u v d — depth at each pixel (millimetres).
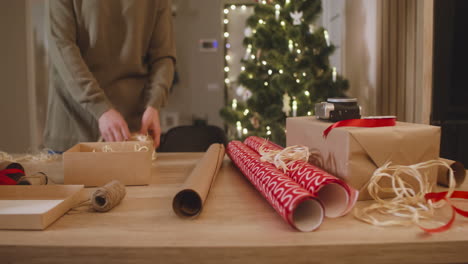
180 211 616
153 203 700
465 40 1939
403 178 686
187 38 5078
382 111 2836
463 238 512
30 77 3727
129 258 508
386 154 665
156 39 1479
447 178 760
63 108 1447
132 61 1387
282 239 519
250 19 3418
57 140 1476
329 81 3016
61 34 1274
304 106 2949
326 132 719
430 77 2109
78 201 698
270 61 3146
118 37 1356
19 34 3660
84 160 823
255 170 729
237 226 574
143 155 830
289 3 3107
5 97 3680
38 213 569
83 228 576
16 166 832
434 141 691
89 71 1283
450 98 2037
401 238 515
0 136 3676
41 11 3840
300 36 3012
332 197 636
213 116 5168
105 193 646
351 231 544
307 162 765
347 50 3766
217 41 5074
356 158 660
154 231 559
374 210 631
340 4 3955
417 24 2199
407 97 2463
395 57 2631
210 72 5125
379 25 2822
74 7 1288
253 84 3246
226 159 1175
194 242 514
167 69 1450
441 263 506
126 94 1416
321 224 574
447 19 2008
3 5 3600
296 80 3033
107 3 1304
